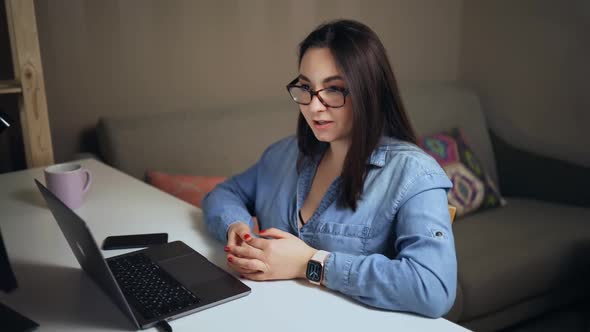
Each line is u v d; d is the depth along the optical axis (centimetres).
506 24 309
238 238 124
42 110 183
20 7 172
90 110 221
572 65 284
